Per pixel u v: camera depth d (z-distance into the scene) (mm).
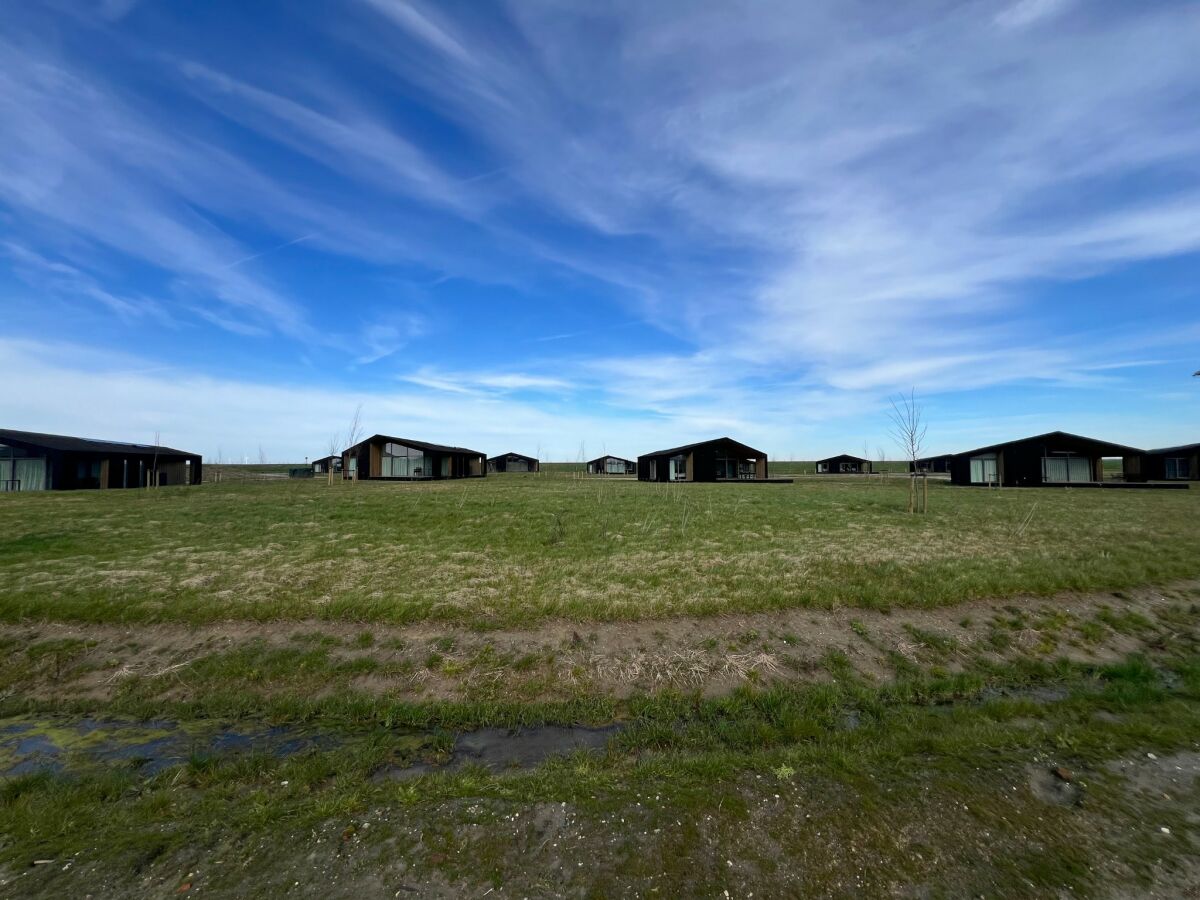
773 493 31828
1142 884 3779
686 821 4320
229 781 5438
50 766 5793
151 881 3760
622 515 20656
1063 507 24266
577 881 3768
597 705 7188
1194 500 27891
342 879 3758
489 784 4992
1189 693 7484
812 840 4145
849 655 8648
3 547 13719
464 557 13391
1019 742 5652
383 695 7410
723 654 8492
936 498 28797
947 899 3654
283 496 26984
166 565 12172
